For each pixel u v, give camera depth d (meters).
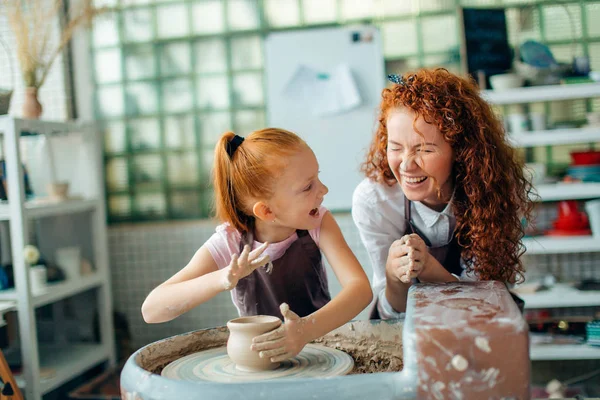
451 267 1.48
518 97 2.71
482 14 2.94
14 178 2.47
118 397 2.49
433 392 0.76
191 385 0.81
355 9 3.20
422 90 1.22
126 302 3.41
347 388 0.78
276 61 3.23
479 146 1.25
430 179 1.24
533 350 2.44
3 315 2.54
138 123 3.38
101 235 3.13
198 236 3.32
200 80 3.33
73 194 3.13
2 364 2.21
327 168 3.22
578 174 2.72
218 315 3.31
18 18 2.83
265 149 1.15
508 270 1.31
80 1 3.21
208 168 3.33
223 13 3.30
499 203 1.28
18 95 3.20
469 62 2.90
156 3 3.34
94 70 3.40
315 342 1.18
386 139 1.42
